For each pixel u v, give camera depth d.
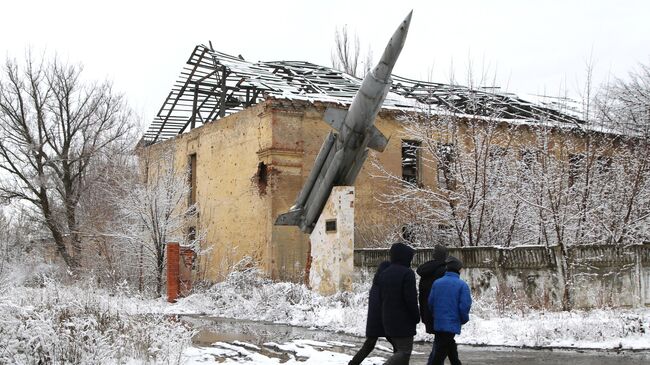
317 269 19.34
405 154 28.31
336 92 27.77
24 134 33.38
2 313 9.23
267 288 19.36
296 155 25.20
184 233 29.67
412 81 32.09
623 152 20.94
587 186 18.81
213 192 28.75
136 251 26.08
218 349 11.44
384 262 8.87
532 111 30.33
